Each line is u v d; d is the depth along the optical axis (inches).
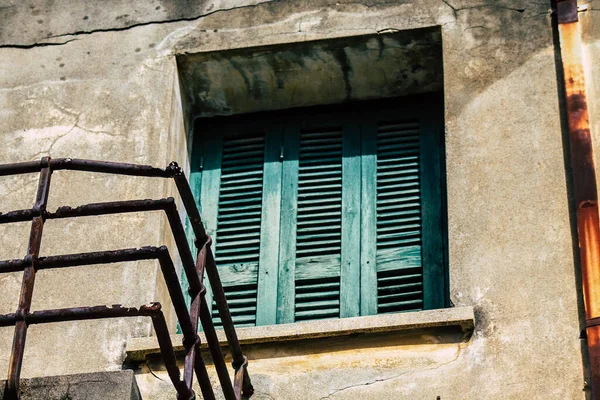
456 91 323.3
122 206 245.8
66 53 350.3
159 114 333.4
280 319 313.6
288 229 326.6
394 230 322.3
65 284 306.3
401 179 330.3
